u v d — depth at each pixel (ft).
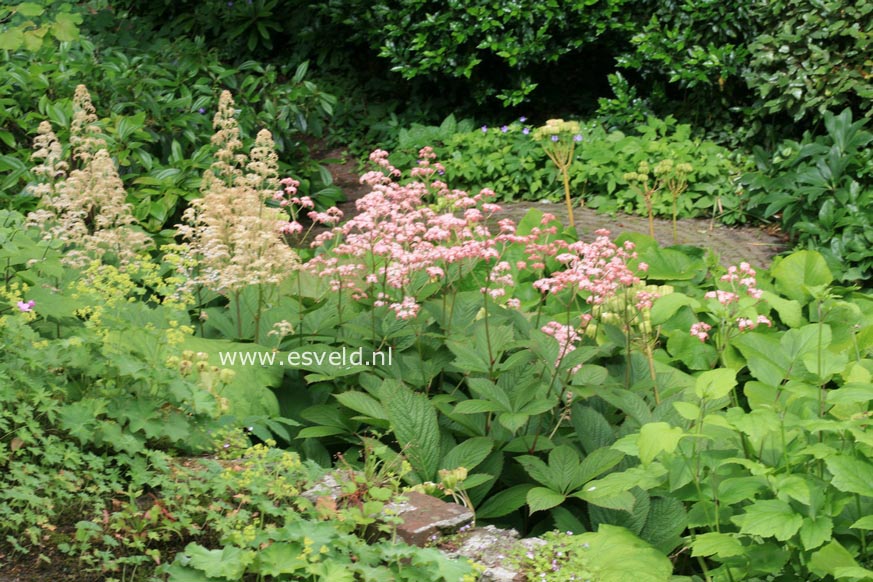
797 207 25.41
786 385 11.51
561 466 12.64
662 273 19.42
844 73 25.49
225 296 17.38
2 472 11.05
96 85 27.07
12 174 22.34
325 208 28.50
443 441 13.82
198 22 38.45
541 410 12.83
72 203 16.57
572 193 29.14
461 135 31.04
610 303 15.65
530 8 30.35
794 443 10.98
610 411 14.85
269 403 14.10
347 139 34.65
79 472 11.30
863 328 16.69
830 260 23.34
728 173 28.02
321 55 37.37
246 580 10.12
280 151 28.86
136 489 11.16
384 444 13.83
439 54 31.40
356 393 13.70
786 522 9.55
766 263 24.32
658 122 29.86
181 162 24.45
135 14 39.93
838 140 25.17
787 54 26.50
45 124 17.31
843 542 10.37
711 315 16.57
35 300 13.34
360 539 10.66
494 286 18.49
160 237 22.41
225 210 16.24
